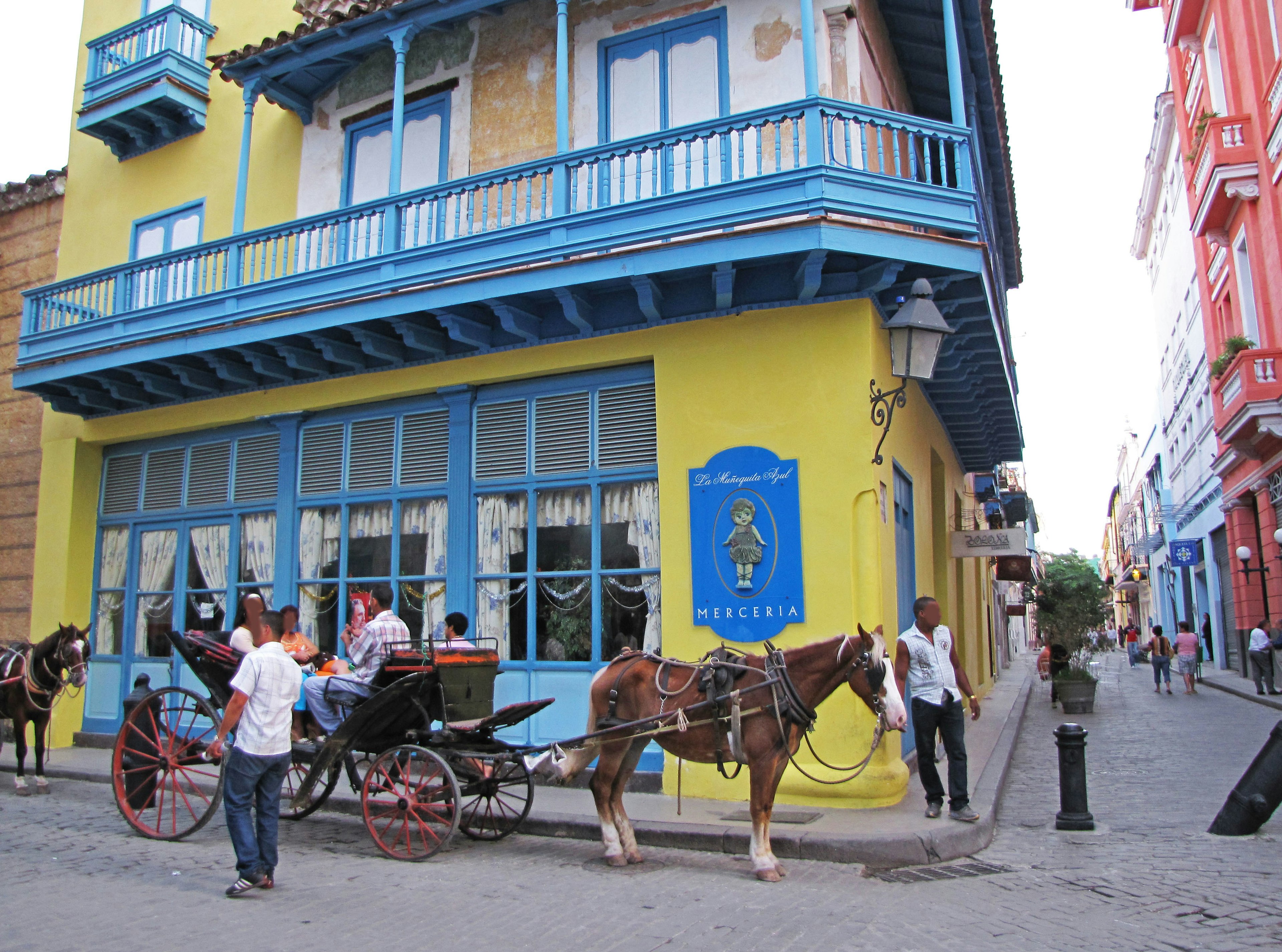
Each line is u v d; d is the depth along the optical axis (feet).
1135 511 211.61
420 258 33.14
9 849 24.32
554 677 32.09
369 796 27.66
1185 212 109.29
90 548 46.21
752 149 31.71
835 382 28.32
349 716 24.09
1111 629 150.51
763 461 28.84
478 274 31.55
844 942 16.48
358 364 37.09
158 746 25.93
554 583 32.73
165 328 38.88
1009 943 16.35
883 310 30.01
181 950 16.30
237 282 38.09
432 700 24.82
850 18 32.07
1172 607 141.49
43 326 44.65
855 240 26.89
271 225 40.93
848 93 31.89
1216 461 81.61
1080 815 25.76
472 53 38.42
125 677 43.91
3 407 50.57
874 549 27.43
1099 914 18.01
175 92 45.01
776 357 29.19
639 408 31.96
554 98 36.42
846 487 27.76
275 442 40.45
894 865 22.17
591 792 29.09
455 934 17.13
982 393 44.50
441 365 35.45
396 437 36.96
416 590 35.53
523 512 33.71
